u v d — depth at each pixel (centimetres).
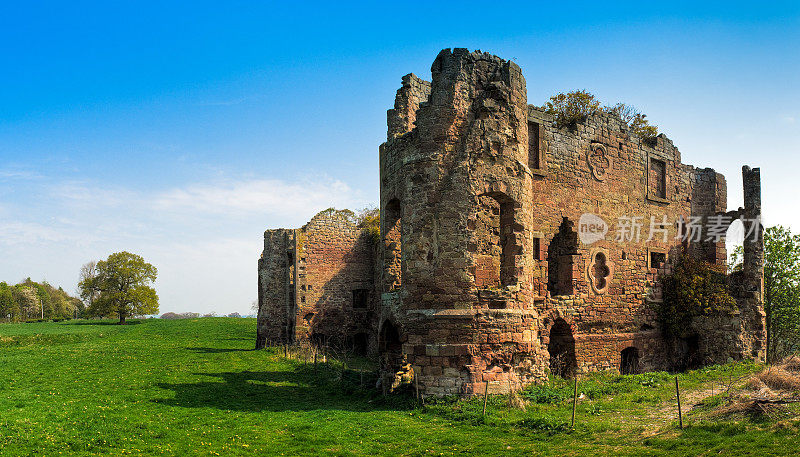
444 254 1858
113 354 3103
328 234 3681
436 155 1927
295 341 3488
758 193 2977
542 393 1817
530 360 1902
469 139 1909
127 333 5003
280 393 2045
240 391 2048
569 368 2466
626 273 2742
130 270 6881
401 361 2122
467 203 1872
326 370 2527
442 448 1325
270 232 3809
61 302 11162
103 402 1773
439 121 1944
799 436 1148
